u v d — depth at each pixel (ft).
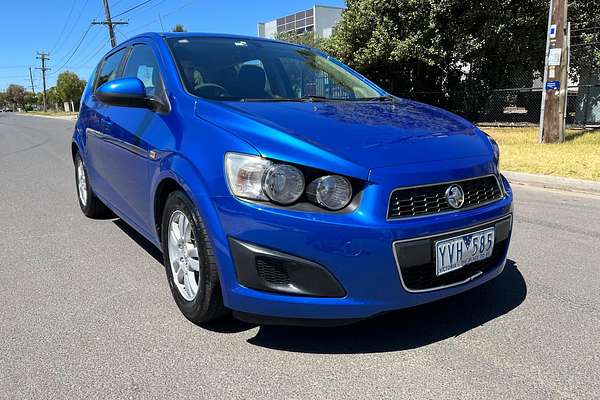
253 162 8.23
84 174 18.20
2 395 7.95
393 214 8.13
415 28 52.16
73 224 17.78
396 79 60.49
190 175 9.09
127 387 8.14
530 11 48.57
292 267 8.03
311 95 12.55
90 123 15.93
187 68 11.52
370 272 8.03
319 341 9.48
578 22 47.09
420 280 8.49
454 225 8.57
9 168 33.45
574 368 8.56
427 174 8.48
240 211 8.20
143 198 11.69
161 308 10.94
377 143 8.74
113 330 10.00
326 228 7.86
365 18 52.60
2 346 9.43
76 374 8.51
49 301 11.37
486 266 9.53
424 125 10.13
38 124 110.73
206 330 9.93
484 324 10.11
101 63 17.46
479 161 9.36
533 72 55.31
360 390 8.01
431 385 8.11
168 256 10.57
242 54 12.83
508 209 9.75
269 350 9.20
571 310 10.73
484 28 49.11
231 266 8.48
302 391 8.00
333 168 8.05
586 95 45.52
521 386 8.07
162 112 10.98
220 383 8.23
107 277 12.76
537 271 12.99
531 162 28.14
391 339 9.53
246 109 9.67
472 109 55.67
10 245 15.44
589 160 27.86
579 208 19.84
